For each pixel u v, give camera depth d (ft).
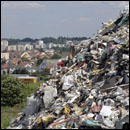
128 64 66.85
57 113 64.28
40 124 65.36
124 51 72.08
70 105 64.64
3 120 173.27
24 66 575.79
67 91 72.69
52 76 92.38
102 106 58.59
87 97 64.90
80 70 78.95
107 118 55.26
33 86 260.42
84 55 84.33
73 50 94.43
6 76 249.14
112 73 68.08
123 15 94.12
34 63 620.49
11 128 79.51
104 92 63.72
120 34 81.71
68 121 59.72
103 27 99.71
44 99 73.26
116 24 92.38
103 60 78.13
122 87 62.08
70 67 84.17
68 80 74.74
